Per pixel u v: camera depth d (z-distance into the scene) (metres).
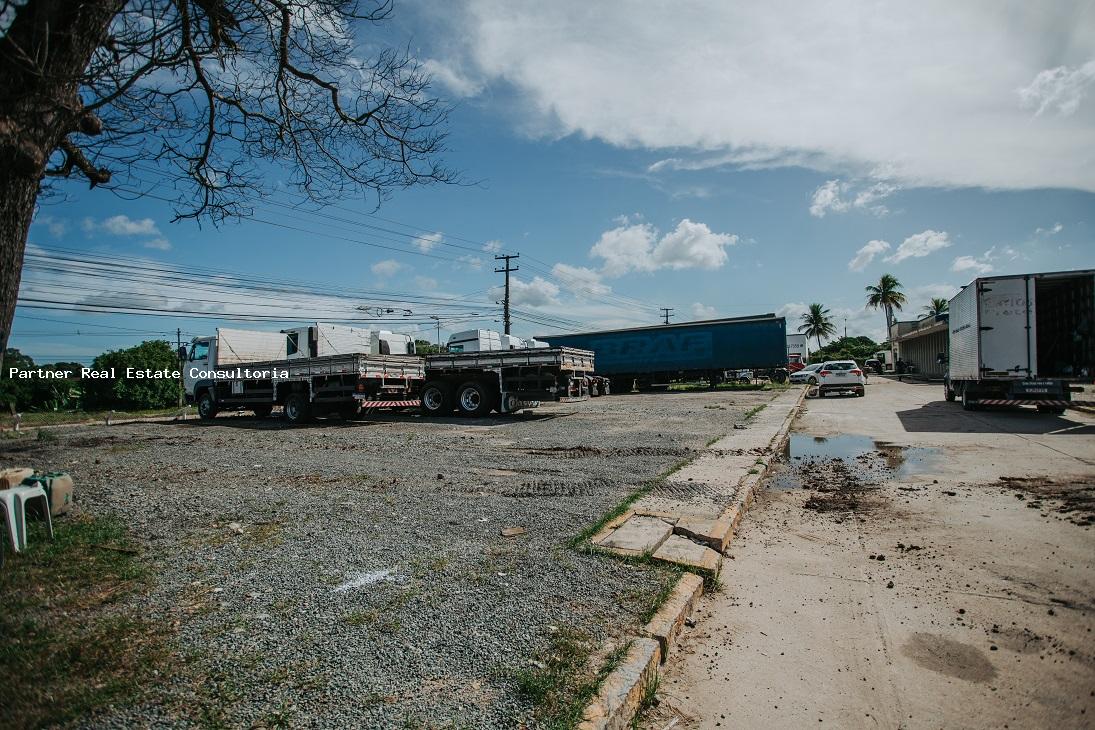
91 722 2.51
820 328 89.19
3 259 3.11
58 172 4.15
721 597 4.36
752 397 24.42
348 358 15.70
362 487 7.44
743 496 6.67
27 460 10.02
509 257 40.69
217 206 5.65
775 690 3.15
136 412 28.55
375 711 2.61
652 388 38.16
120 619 3.50
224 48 4.78
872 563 4.94
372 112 5.60
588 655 3.12
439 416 17.61
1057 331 15.62
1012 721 2.83
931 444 11.21
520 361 16.33
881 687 3.15
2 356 3.17
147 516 5.96
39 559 4.53
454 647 3.19
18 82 3.02
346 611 3.63
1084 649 3.43
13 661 2.95
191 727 2.48
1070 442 10.78
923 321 46.25
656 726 2.86
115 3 3.25
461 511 6.14
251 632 3.35
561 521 5.71
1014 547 5.15
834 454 10.55
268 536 5.24
